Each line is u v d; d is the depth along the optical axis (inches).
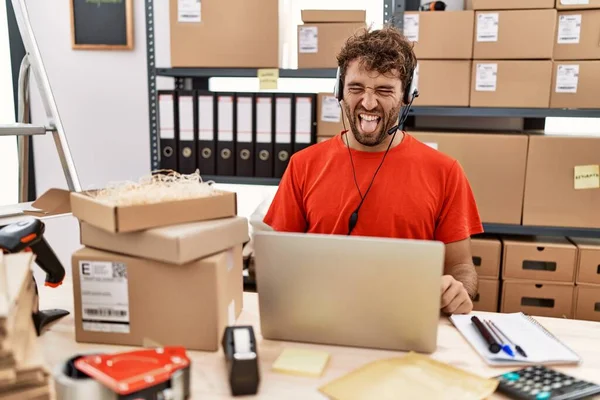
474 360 38.4
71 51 105.7
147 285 39.2
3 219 59.4
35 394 28.5
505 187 80.4
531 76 77.7
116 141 107.6
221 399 32.5
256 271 39.6
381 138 58.6
